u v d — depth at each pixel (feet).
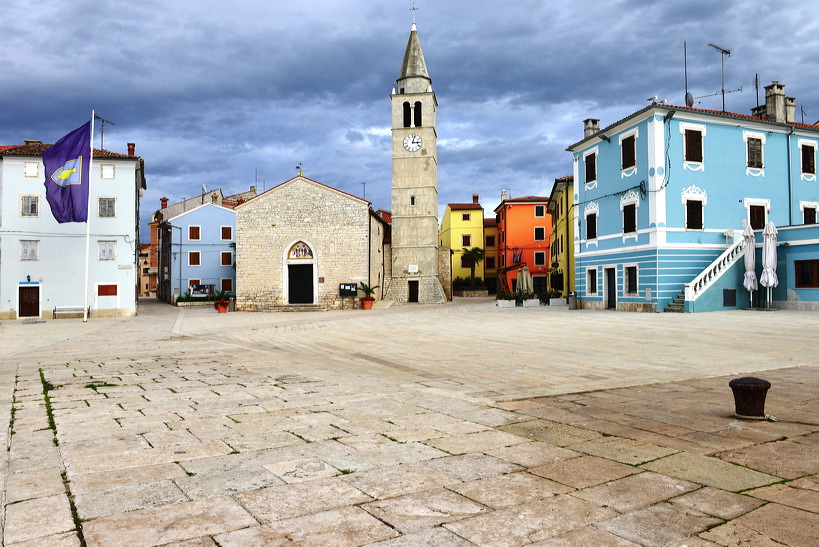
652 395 28.25
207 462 17.54
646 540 12.21
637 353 45.60
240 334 75.10
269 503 14.23
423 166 165.48
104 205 127.85
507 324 77.97
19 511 13.71
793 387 29.84
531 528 12.78
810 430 21.16
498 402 26.50
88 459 17.89
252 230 143.84
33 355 50.65
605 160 102.68
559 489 15.16
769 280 83.20
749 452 18.40
